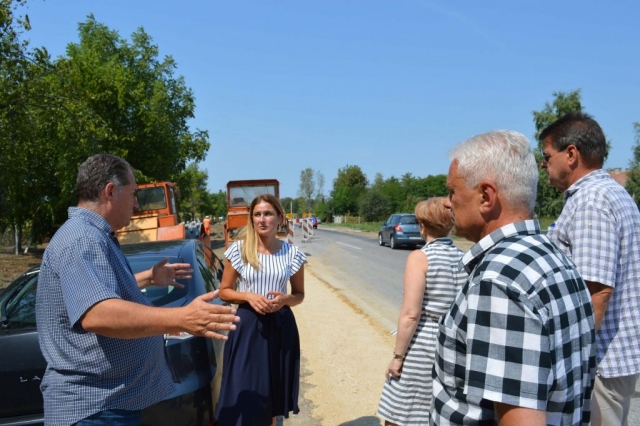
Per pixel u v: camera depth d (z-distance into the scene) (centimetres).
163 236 1242
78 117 1361
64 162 1633
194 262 420
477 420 147
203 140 2767
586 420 158
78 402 211
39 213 2069
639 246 232
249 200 1928
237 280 354
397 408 294
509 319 134
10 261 1952
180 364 308
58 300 211
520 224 155
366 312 809
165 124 2464
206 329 200
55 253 212
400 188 7681
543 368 131
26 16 1113
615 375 232
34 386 301
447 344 155
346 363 552
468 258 159
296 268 350
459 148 169
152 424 292
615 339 232
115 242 233
